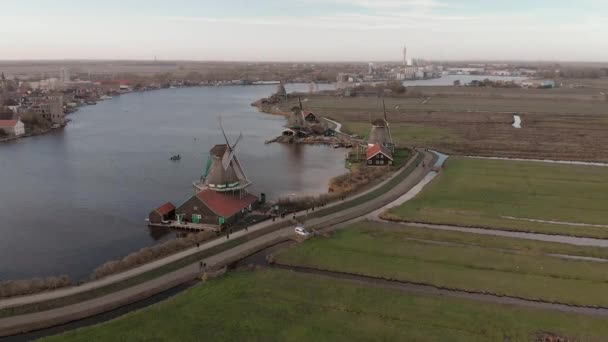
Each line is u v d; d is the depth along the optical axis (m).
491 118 184.75
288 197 82.31
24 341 39.47
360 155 119.50
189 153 122.94
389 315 43.12
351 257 56.19
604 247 60.38
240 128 168.75
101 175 99.12
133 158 116.56
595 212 73.94
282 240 61.97
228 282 48.94
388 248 58.97
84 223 70.69
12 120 150.12
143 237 65.31
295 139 143.38
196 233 64.31
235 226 66.38
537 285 49.56
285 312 43.19
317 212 72.38
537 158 116.94
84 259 58.44
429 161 114.00
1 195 84.50
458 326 41.47
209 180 73.19
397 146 129.00
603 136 144.62
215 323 41.12
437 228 67.62
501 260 55.59
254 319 41.84
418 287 49.66
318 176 100.75
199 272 51.56
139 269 51.22
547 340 39.72
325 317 42.53
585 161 114.31
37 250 61.00
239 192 75.00
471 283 50.03
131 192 86.75
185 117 199.25
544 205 77.31
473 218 71.12
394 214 72.56
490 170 101.81
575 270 53.06
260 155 123.06
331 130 155.00
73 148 130.00
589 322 42.44
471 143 135.62
